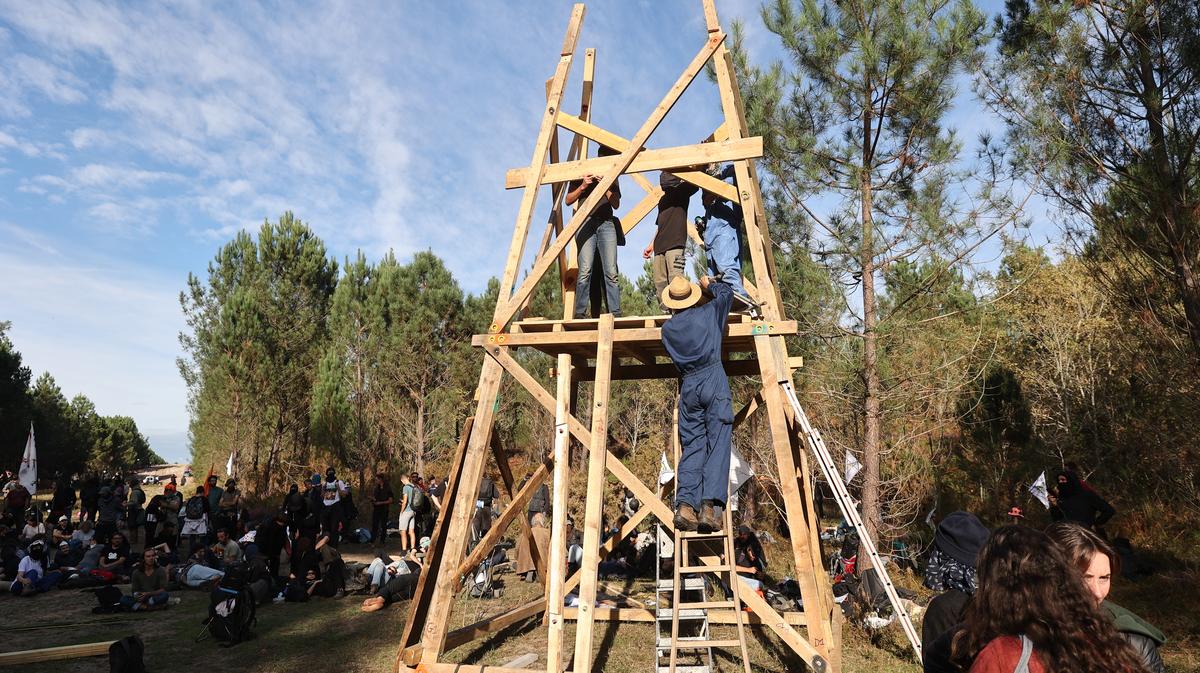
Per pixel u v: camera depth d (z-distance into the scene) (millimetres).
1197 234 7918
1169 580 9734
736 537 10883
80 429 48875
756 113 9883
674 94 6352
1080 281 16875
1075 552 2270
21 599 11570
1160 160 8047
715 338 5453
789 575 11820
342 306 28031
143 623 9547
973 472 15508
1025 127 9508
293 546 11969
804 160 9805
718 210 6715
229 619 8258
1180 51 7664
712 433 5293
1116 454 14148
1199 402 9781
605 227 6977
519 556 12227
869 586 8812
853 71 9492
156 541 16141
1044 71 9219
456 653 7449
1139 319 9828
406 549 15156
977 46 9391
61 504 19141
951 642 2207
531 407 23516
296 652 7895
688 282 5762
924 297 9852
